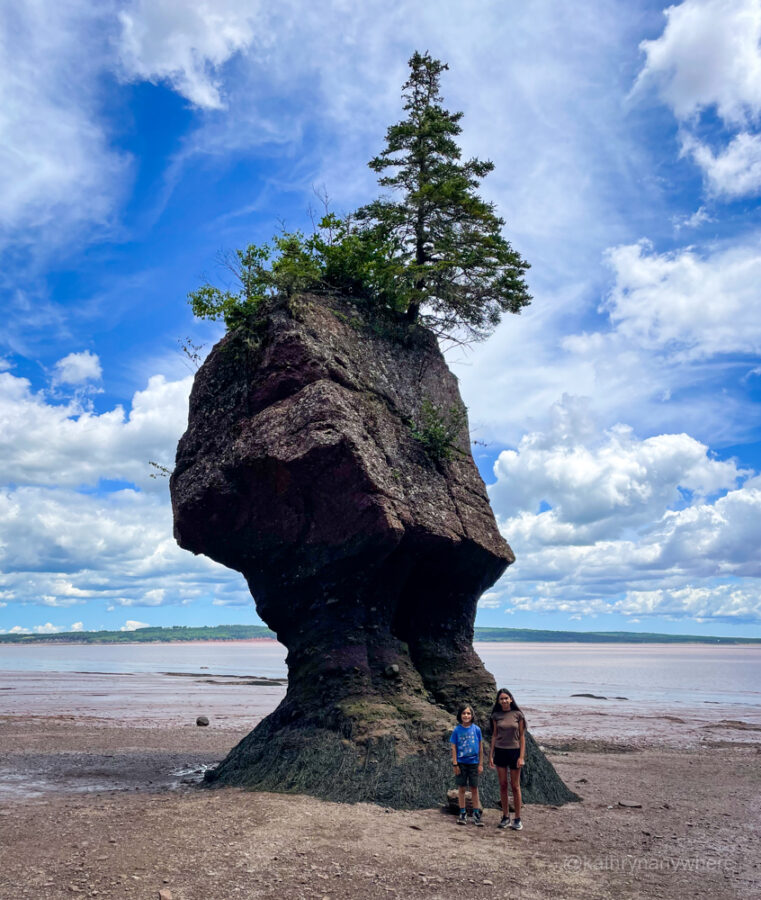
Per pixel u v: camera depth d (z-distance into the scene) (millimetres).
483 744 15211
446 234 19703
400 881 9281
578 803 15078
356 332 17891
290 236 18562
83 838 10609
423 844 10906
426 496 16641
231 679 73812
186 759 20453
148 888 8680
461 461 18453
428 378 19016
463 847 10914
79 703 41719
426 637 17203
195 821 11562
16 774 17578
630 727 34375
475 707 16062
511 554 18062
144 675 80625
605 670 119625
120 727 29375
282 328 16500
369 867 9742
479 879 9500
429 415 17875
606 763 22094
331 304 17828
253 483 16219
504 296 19859
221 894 8570
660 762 22578
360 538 15172
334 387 15797
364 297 18875
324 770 13984
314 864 9727
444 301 19906
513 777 12430
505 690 13023
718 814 14586
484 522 17859
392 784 13492
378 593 16141
